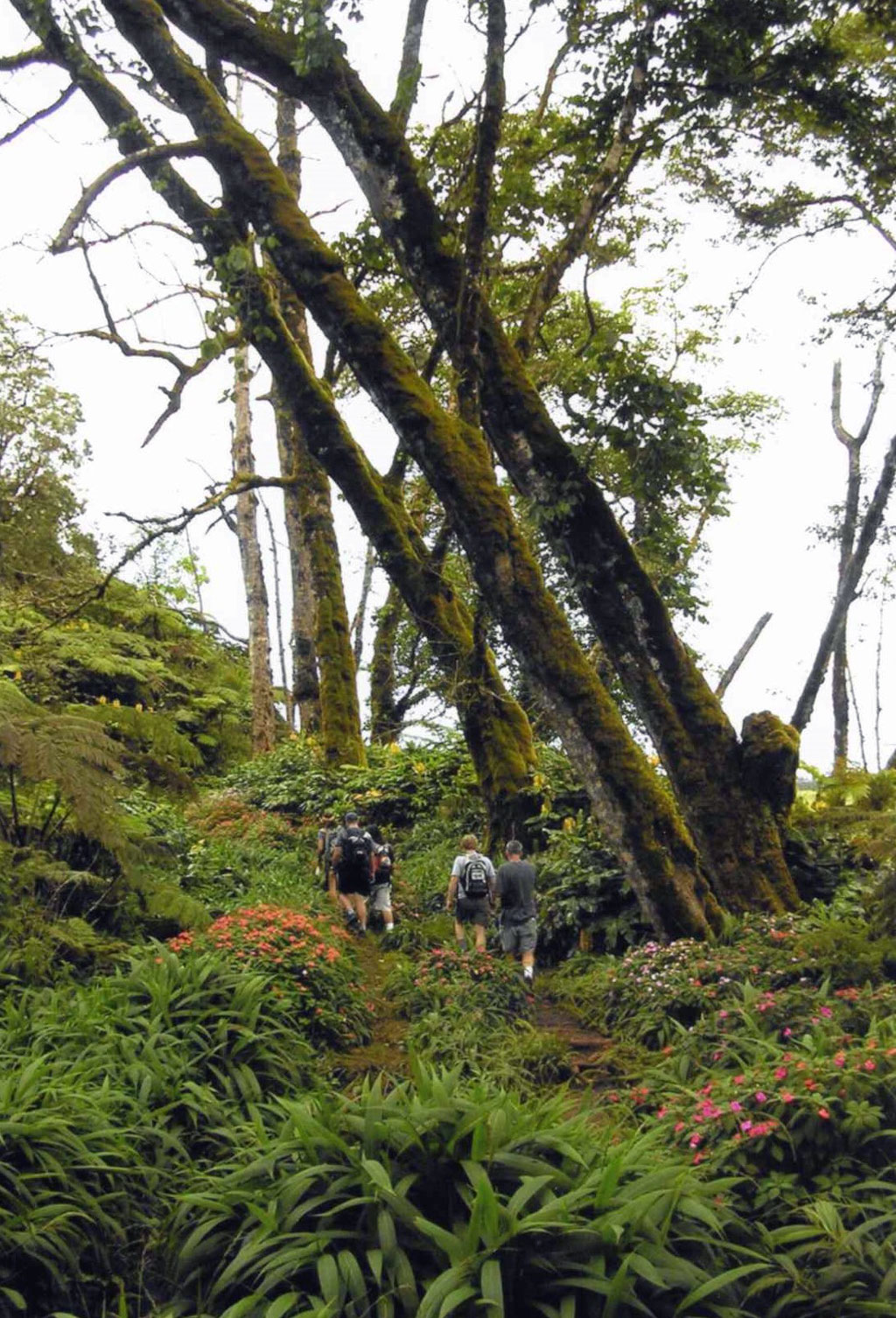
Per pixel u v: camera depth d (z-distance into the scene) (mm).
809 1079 5094
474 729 15203
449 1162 4238
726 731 11367
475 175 11133
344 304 11750
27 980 7379
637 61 12016
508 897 11055
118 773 8547
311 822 19609
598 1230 3846
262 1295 3842
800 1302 4012
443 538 14312
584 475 11297
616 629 11391
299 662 26312
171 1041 6492
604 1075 7906
